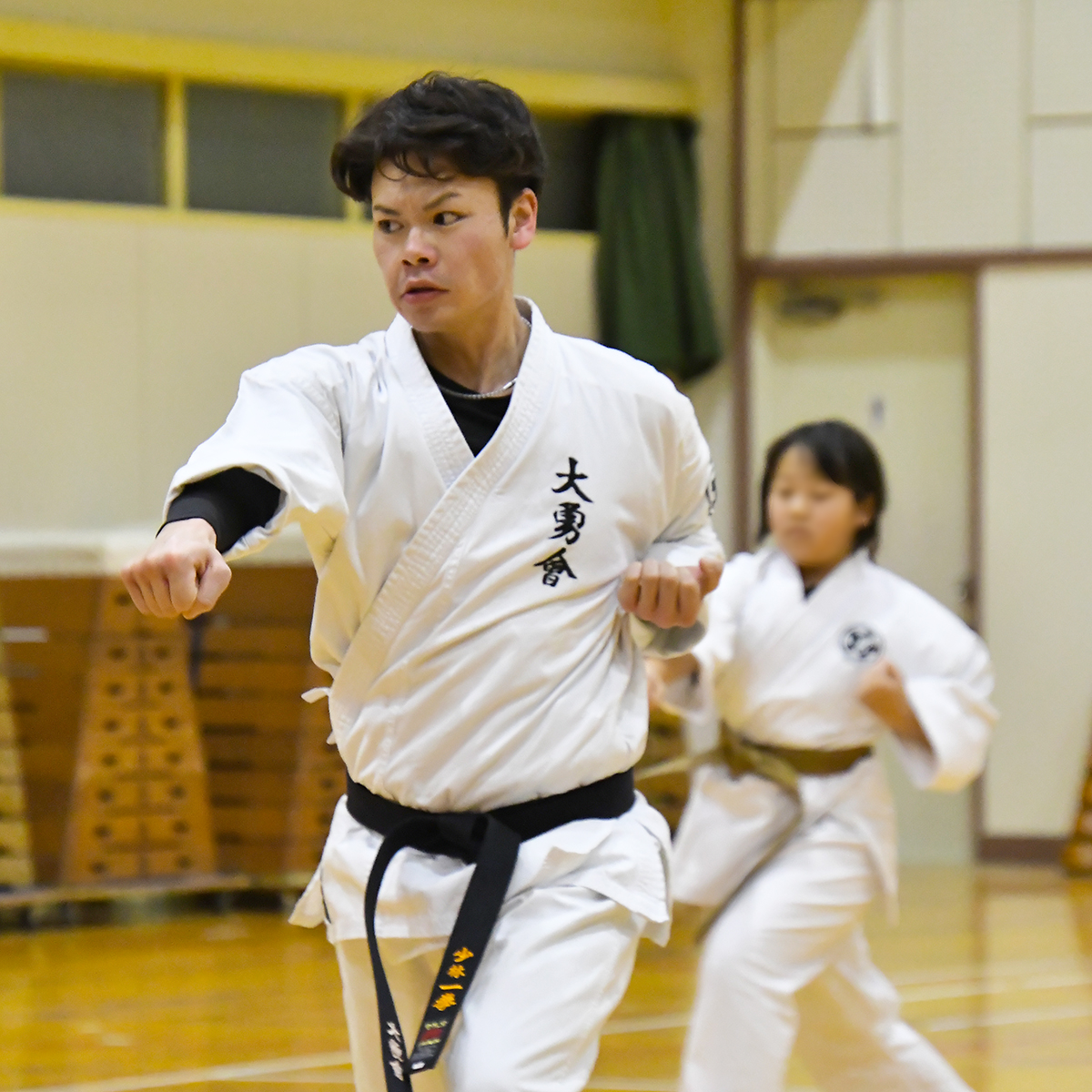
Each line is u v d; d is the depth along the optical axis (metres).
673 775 16.11
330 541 4.60
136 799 15.51
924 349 19.39
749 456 19.48
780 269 19.34
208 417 17.91
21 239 17.05
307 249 18.27
